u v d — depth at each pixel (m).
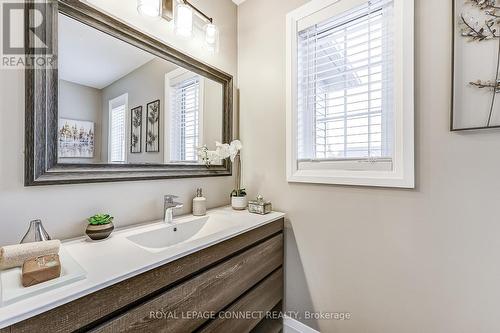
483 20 0.94
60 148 0.91
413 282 1.12
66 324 0.56
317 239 1.43
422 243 1.10
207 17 1.53
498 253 0.93
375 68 1.26
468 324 0.99
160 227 1.14
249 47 1.77
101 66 1.05
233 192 1.64
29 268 0.57
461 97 0.98
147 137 1.24
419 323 1.11
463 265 1.00
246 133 1.79
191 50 1.47
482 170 0.96
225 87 1.72
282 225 1.52
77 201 0.97
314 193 1.44
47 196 0.89
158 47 1.27
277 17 1.61
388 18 1.20
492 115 0.92
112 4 1.08
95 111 1.03
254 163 1.74
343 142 1.37
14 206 0.81
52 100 0.89
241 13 1.83
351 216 1.30
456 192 1.01
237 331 1.11
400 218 1.15
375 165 1.23
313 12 1.44
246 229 1.16
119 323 0.66
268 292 1.36
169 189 1.35
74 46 0.96
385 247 1.20
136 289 0.70
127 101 1.15
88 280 0.62
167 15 1.29
